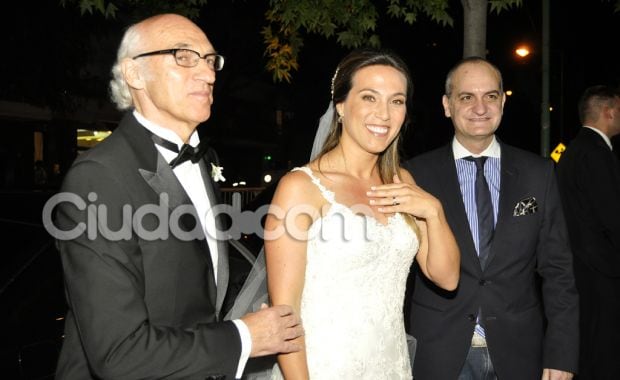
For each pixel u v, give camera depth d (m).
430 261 2.79
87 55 13.35
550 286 3.34
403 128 2.89
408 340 3.29
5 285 3.43
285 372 2.40
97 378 2.03
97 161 2.02
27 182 18.77
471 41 5.01
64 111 14.27
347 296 2.50
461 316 3.25
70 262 1.90
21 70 12.42
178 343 1.94
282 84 20.58
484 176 3.39
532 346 3.25
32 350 3.15
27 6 11.91
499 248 3.24
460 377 3.30
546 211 3.33
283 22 6.67
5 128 18.59
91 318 1.85
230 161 26.56
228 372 2.02
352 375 2.48
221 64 2.34
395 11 6.16
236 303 2.98
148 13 6.83
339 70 2.72
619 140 7.07
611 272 4.67
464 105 3.34
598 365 4.76
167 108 2.24
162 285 2.06
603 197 4.52
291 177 2.59
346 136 2.73
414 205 2.67
